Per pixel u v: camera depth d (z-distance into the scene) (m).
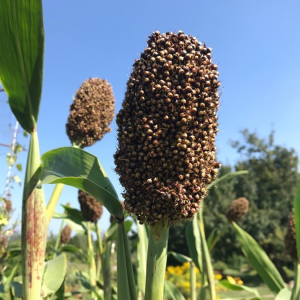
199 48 0.30
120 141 0.30
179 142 0.27
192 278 0.76
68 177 0.31
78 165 0.33
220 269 4.34
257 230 4.31
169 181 0.28
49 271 0.44
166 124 0.28
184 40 0.29
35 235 0.32
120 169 0.30
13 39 0.32
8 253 0.75
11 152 0.73
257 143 5.11
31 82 0.33
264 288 2.90
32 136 0.34
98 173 0.33
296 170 4.93
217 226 4.44
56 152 0.33
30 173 0.33
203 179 0.29
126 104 0.30
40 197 0.33
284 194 4.79
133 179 0.29
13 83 0.34
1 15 0.30
